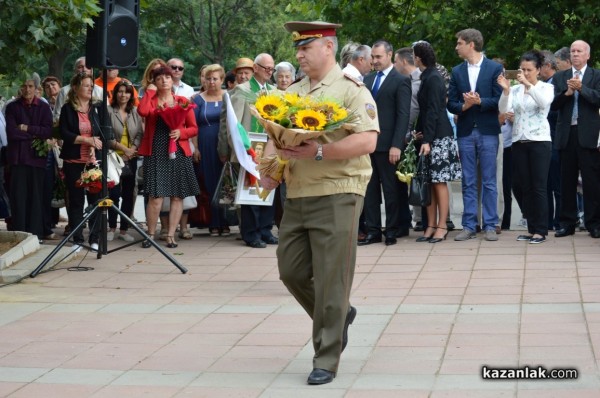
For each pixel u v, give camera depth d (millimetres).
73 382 6398
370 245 11320
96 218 10992
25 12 10172
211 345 7262
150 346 7270
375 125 6246
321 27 6289
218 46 36312
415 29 19266
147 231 11820
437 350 6910
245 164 11109
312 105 6023
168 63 13062
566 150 11258
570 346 6863
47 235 12258
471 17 18828
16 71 10758
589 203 11250
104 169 10500
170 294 9125
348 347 7074
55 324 7992
